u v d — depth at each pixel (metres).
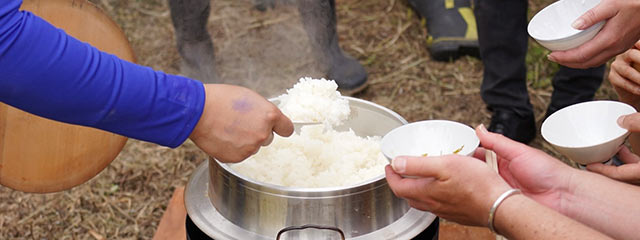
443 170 0.99
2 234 2.16
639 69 1.42
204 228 1.23
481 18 2.31
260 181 1.25
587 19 1.23
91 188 2.36
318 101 1.35
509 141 1.15
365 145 1.44
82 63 0.99
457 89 2.88
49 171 1.39
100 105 1.01
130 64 1.04
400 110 2.77
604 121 1.29
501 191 0.98
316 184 1.34
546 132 1.29
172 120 1.05
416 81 2.95
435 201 1.04
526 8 2.27
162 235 1.58
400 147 1.17
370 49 3.20
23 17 0.95
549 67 2.97
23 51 0.95
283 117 1.14
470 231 1.57
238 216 1.22
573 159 1.25
